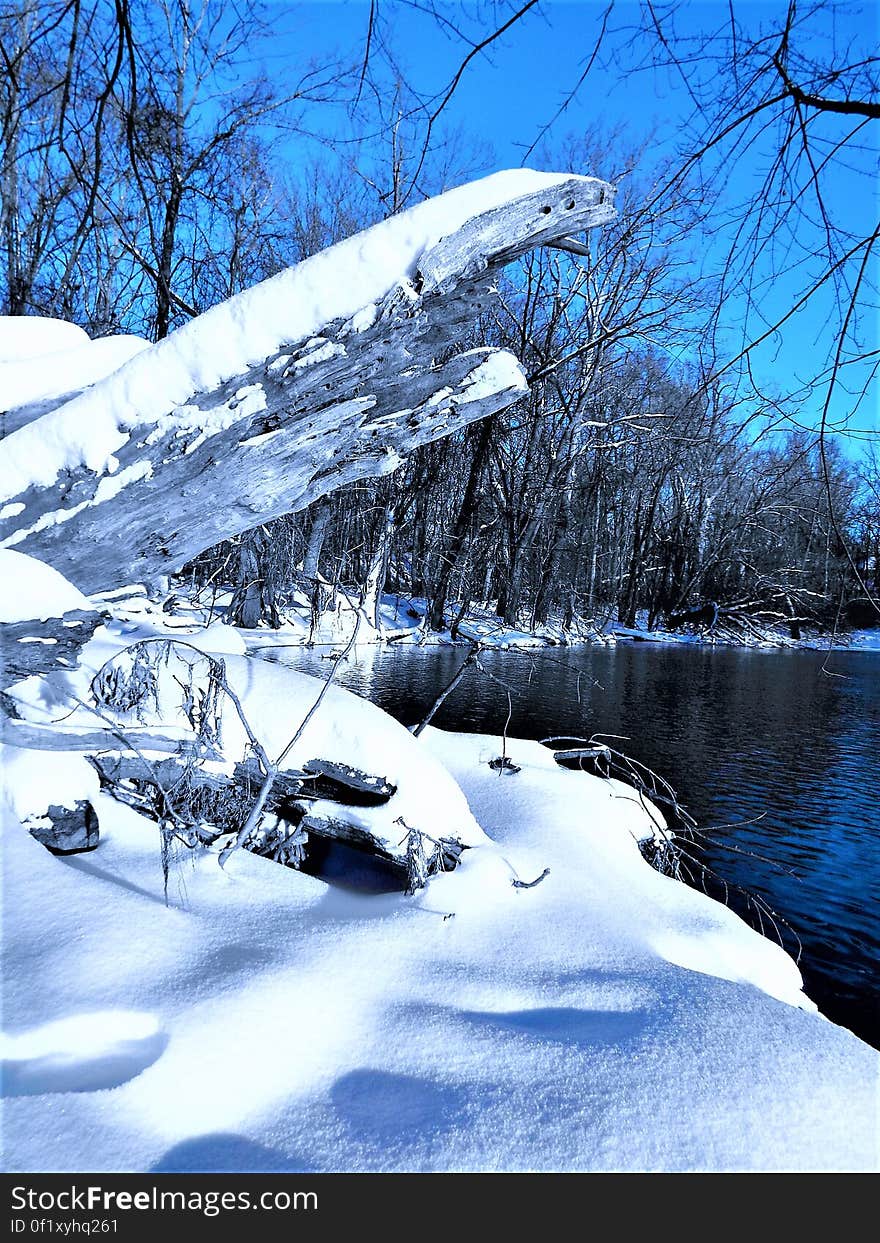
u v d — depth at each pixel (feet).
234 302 9.30
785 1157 5.94
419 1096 6.55
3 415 10.73
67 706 10.85
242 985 7.72
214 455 9.80
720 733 37.65
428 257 8.78
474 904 11.01
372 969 8.70
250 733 11.30
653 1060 7.13
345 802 12.46
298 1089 6.52
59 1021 6.77
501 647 18.24
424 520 83.76
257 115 25.88
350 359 9.37
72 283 28.22
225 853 10.98
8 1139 5.52
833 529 10.70
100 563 10.47
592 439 87.04
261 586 67.36
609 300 63.87
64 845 10.56
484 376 10.11
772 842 22.34
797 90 9.38
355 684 45.65
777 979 10.75
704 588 110.63
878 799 26.73
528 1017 8.20
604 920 10.97
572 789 16.61
